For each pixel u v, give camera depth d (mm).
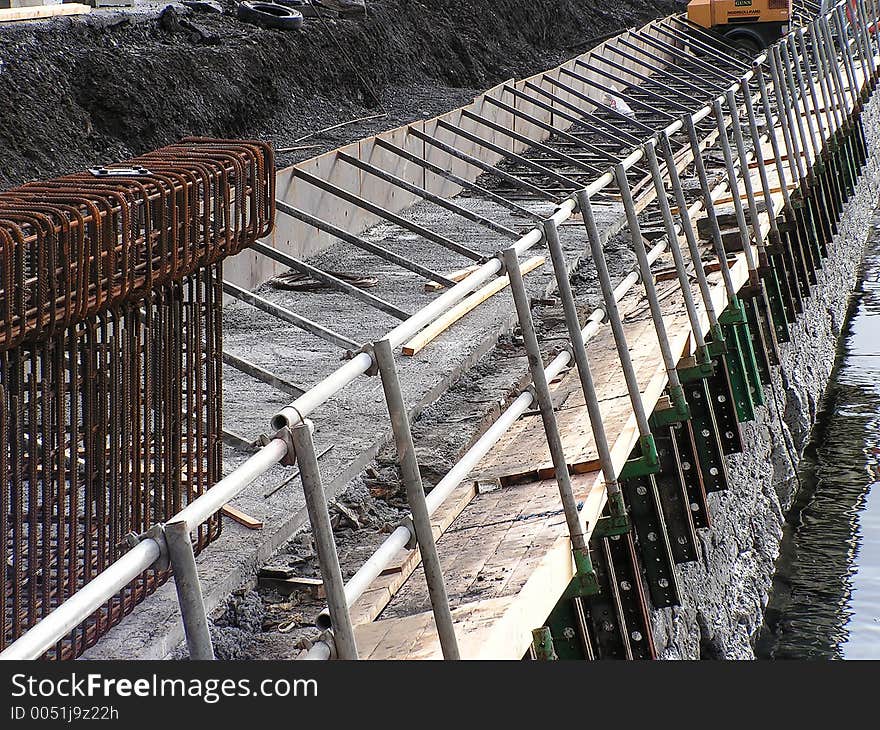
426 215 19969
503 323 13523
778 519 17156
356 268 16250
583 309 14180
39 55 18688
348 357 10102
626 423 8977
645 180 21188
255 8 26703
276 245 15477
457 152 18172
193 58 22281
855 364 24016
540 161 25328
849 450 20203
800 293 20109
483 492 8336
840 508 18203
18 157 16875
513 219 19641
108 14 22609
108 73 19766
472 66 34906
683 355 11445
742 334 14469
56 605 5703
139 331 6359
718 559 13977
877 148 37500
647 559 9945
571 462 8250
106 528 6355
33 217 5262
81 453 6309
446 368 11734
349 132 24969
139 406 6473
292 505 8258
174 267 6461
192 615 3186
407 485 4742
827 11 37500
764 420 17922
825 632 14547
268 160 7473
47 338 5449
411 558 7164
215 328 7320
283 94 25062
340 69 27844
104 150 18875
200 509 3268
